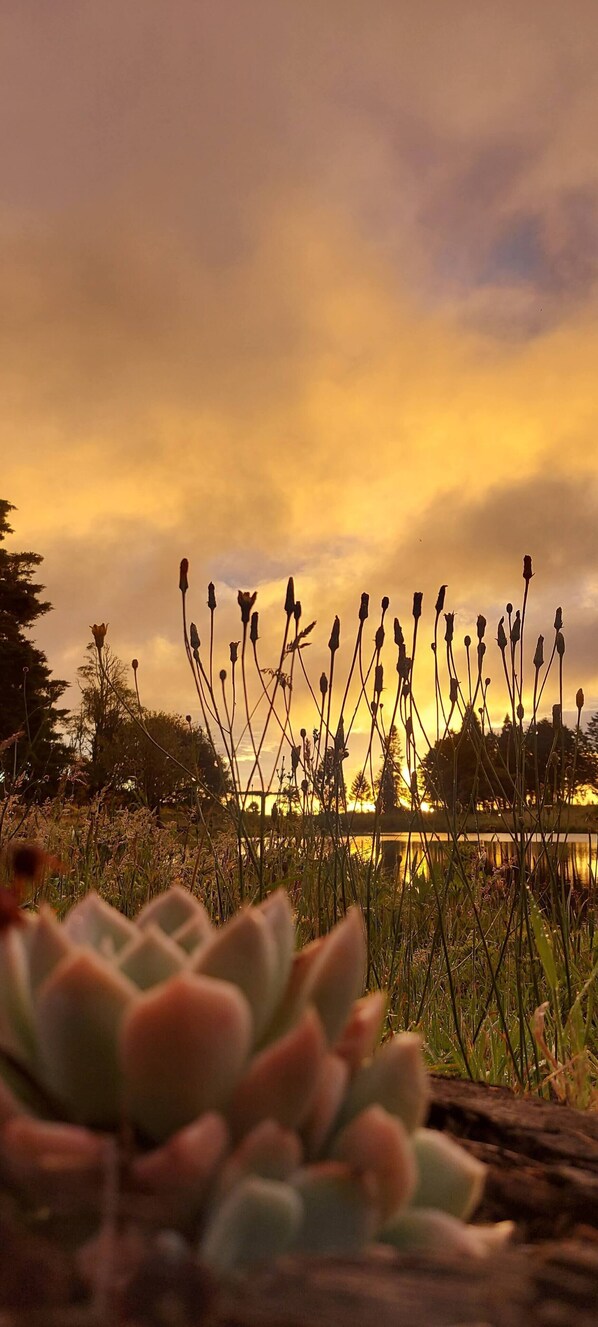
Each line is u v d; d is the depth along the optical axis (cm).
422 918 432
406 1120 126
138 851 531
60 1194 99
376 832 389
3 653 2792
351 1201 107
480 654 392
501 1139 170
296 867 440
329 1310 94
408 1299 98
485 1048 332
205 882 476
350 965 127
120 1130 112
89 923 143
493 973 345
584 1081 245
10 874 389
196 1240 104
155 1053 104
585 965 363
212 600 375
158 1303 92
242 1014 107
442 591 388
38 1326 87
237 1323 91
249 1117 108
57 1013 109
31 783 537
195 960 121
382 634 397
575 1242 133
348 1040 130
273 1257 100
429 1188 125
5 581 3306
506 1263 110
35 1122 104
